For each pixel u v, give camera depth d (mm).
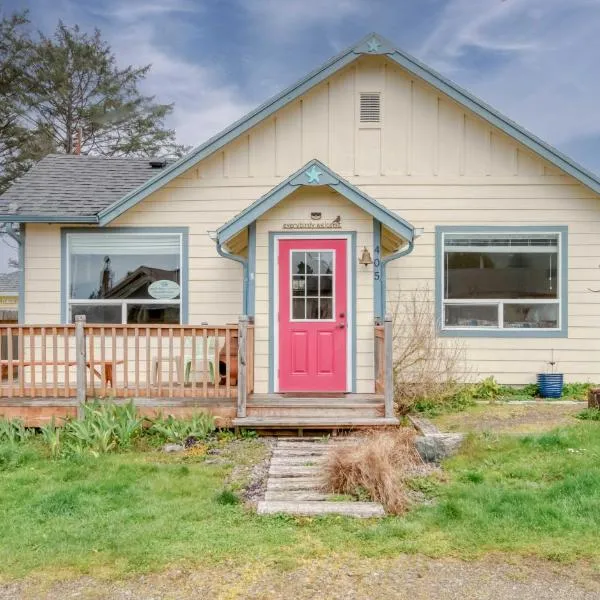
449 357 8875
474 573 3424
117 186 10055
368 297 8008
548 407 8117
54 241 9320
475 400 8625
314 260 8078
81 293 9375
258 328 7996
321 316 8039
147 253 9391
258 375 7969
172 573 3430
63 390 7223
